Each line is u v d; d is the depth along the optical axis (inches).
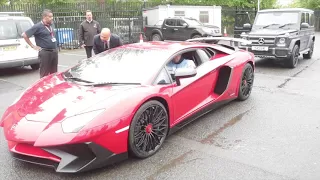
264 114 198.5
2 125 137.7
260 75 326.6
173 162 137.2
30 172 129.6
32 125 122.7
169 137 163.8
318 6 1294.3
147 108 137.9
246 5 1101.1
